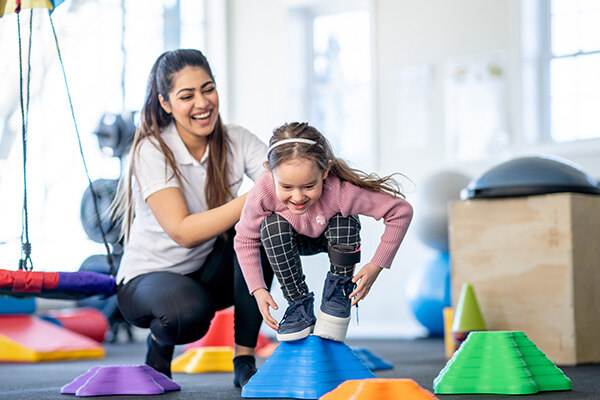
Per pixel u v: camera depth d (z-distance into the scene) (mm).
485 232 3291
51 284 2084
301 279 1973
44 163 5758
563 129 5848
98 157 5980
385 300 6301
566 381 2064
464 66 6082
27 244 2264
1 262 5461
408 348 4375
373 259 1924
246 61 7066
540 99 5898
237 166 2297
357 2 6715
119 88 6406
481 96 6004
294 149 1732
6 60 5680
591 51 5777
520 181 3209
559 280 3078
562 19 5879
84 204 4934
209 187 2221
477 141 6004
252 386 1962
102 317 5312
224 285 2328
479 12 6047
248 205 1913
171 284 2150
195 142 2246
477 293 3295
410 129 6289
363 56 6762
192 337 2139
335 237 1899
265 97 6980
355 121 6777
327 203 1870
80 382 2223
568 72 5844
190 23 7031
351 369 1939
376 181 1904
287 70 6906
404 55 6355
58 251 5688
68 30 6016
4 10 2281
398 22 6395
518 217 3205
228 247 2291
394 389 1588
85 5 6148
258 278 1983
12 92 5699
